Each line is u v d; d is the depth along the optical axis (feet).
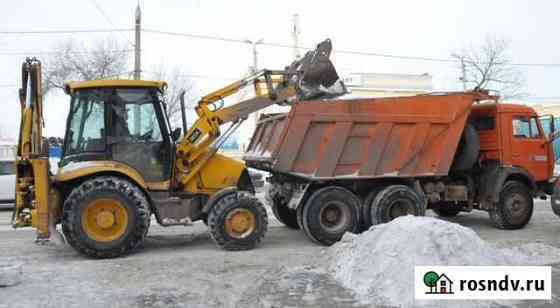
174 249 30.09
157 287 21.49
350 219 31.73
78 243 26.48
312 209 31.22
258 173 68.54
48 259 27.27
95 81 28.66
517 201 36.99
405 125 32.71
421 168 33.17
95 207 26.84
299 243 32.17
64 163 28.58
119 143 28.78
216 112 30.78
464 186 36.47
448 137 33.45
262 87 32.04
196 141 30.40
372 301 19.30
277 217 37.63
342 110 31.48
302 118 30.81
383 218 31.99
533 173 37.50
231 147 101.91
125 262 26.30
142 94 29.30
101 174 27.86
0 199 52.49
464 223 40.37
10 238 34.37
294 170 31.07
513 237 33.86
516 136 37.27
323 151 31.30
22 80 28.14
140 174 28.96
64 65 100.89
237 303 19.33
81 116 28.73
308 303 19.21
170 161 29.48
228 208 29.01
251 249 29.68
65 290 21.02
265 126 34.88
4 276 21.56
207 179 30.53
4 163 53.01
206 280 22.58
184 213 29.60
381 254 21.47
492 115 37.27
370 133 32.12
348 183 32.65
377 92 126.31
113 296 20.20
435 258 20.53
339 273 22.48
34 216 26.05
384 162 32.48
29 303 19.30
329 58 32.91
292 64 33.24
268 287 21.21
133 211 27.17
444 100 33.42
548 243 31.37
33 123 26.76
